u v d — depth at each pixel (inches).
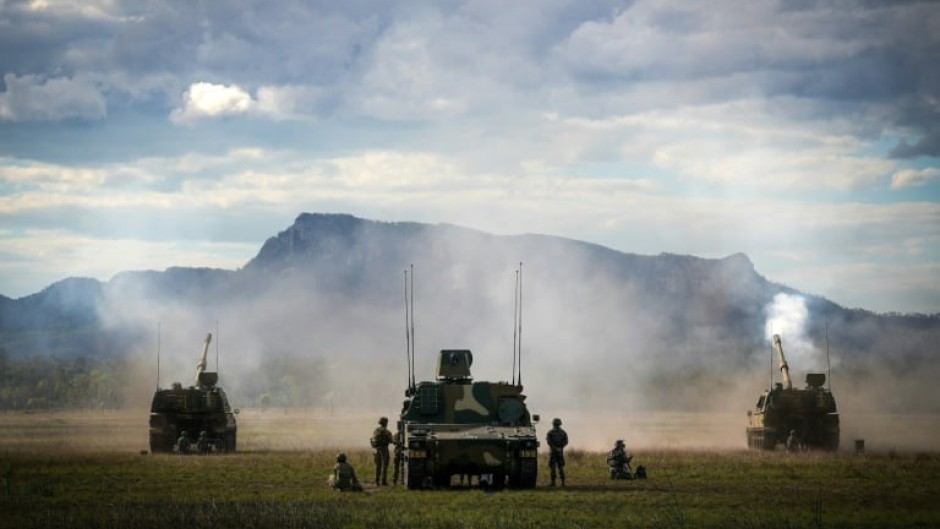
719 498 1494.8
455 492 1590.8
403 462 1727.4
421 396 1745.8
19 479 1753.2
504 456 1656.0
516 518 1286.9
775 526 1231.5
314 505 1381.6
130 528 1210.6
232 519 1266.0
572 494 1545.3
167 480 1750.7
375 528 1213.1
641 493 1561.3
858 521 1270.9
